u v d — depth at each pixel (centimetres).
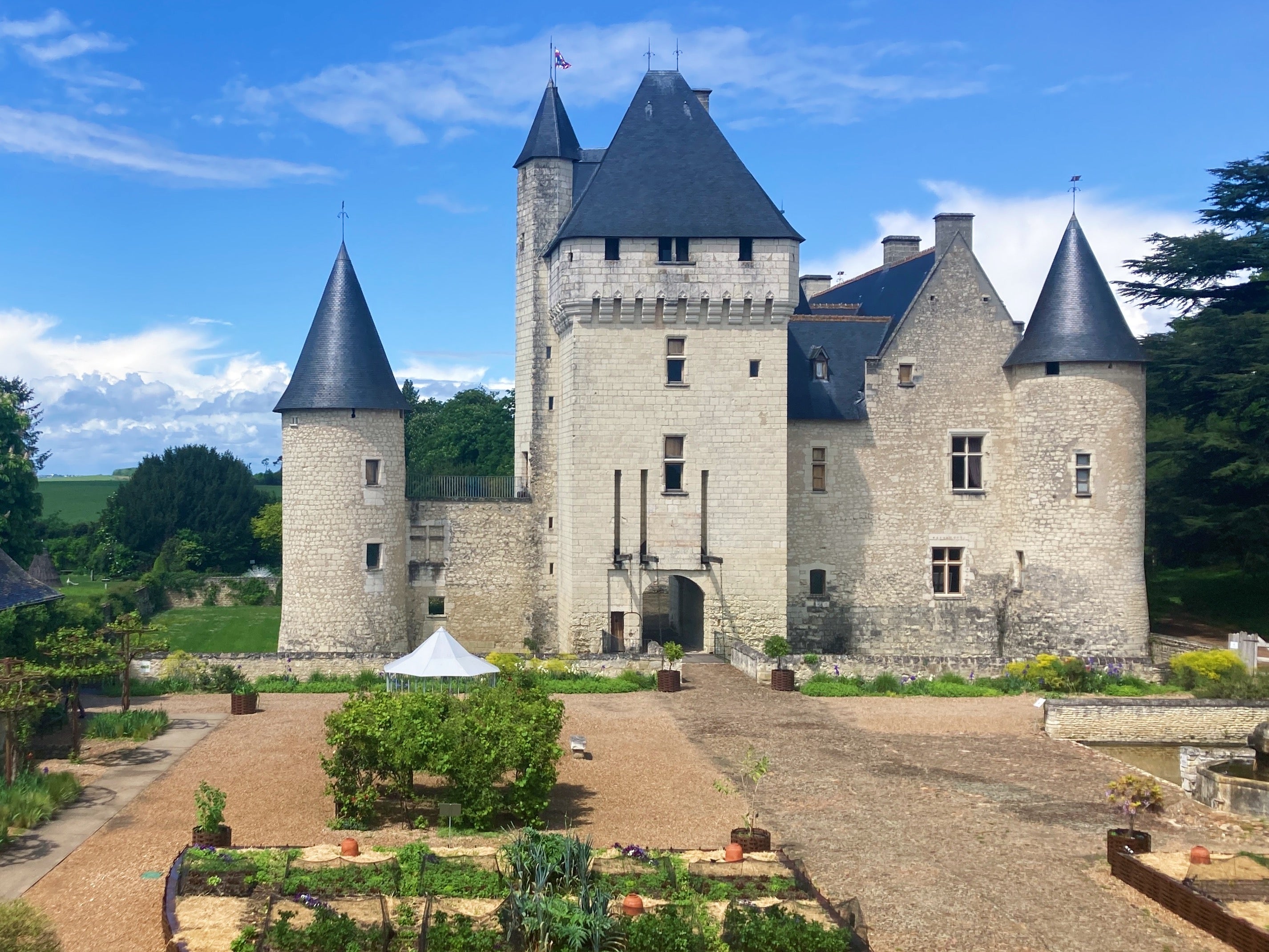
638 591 3600
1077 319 3684
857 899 1539
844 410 3900
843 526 3891
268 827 1778
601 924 1323
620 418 3591
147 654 3061
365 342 3797
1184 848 1783
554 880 1484
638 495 3600
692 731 2538
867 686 3073
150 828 1764
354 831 1766
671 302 3566
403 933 1327
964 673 3216
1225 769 2159
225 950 1270
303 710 2700
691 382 3609
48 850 1659
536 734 1838
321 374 3712
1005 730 2630
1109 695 3062
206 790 1692
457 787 1812
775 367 3619
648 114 3731
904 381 3912
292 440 3716
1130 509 3647
